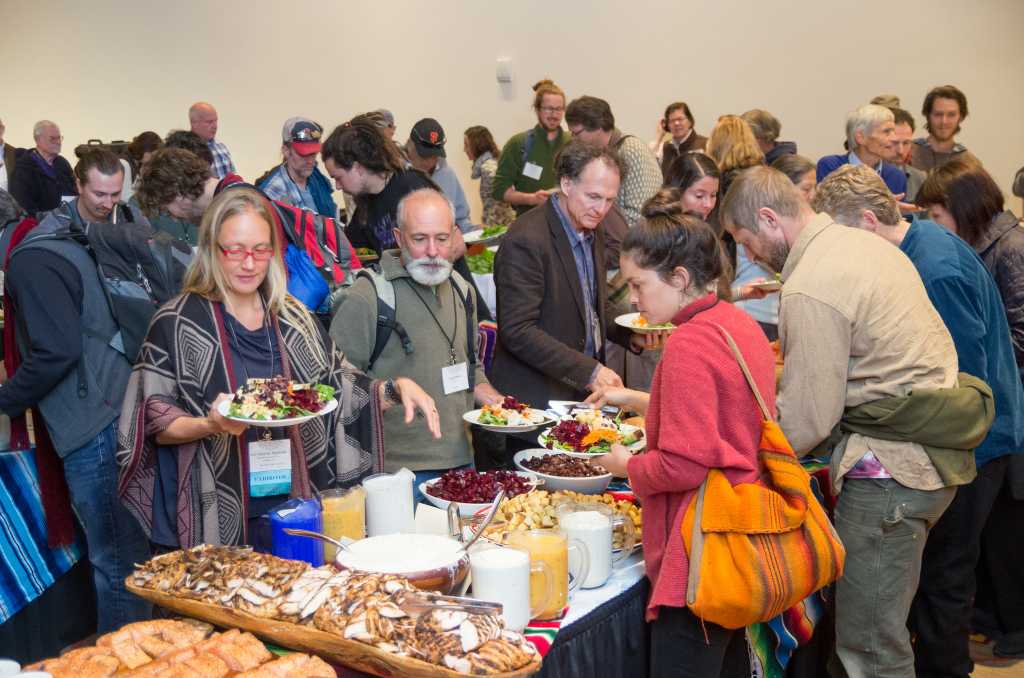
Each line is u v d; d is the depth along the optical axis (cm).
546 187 620
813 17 685
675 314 183
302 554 169
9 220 292
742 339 176
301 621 140
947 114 524
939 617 268
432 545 162
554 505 195
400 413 233
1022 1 618
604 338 284
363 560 155
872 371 213
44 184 758
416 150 469
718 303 182
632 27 757
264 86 929
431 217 224
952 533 264
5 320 265
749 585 169
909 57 657
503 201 632
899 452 215
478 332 280
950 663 270
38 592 276
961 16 636
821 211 259
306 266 283
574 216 263
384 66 871
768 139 559
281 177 406
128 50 988
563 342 269
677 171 361
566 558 167
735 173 442
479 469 291
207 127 675
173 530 188
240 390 175
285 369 197
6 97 1065
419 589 149
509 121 830
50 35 1021
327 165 364
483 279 439
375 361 232
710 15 724
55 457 270
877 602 222
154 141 641
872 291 208
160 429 182
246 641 140
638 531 200
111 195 284
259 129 941
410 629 132
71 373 256
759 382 175
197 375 188
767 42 705
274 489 194
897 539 219
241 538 190
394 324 229
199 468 187
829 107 691
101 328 259
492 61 823
